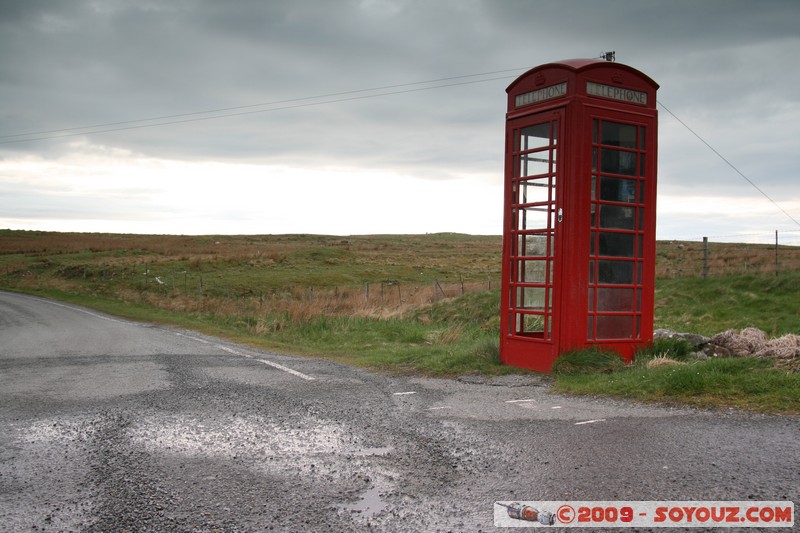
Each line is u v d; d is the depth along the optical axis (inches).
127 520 167.0
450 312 856.9
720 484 174.4
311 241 4845.0
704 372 300.0
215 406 309.9
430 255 3198.8
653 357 374.0
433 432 249.3
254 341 652.7
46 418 290.5
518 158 408.8
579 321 371.2
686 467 189.0
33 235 4864.7
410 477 196.2
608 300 383.2
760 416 243.0
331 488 189.0
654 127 392.8
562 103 374.0
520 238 407.2
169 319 960.9
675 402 274.7
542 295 390.6
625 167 387.2
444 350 480.7
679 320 645.3
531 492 176.6
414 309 925.2
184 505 177.0
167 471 208.5
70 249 2849.4
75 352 549.6
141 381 387.5
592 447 214.2
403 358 462.6
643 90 391.2
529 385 346.0
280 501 178.9
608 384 314.5
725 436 218.7
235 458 222.4
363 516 166.1
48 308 1215.6
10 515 172.2
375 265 2395.4
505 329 413.4
